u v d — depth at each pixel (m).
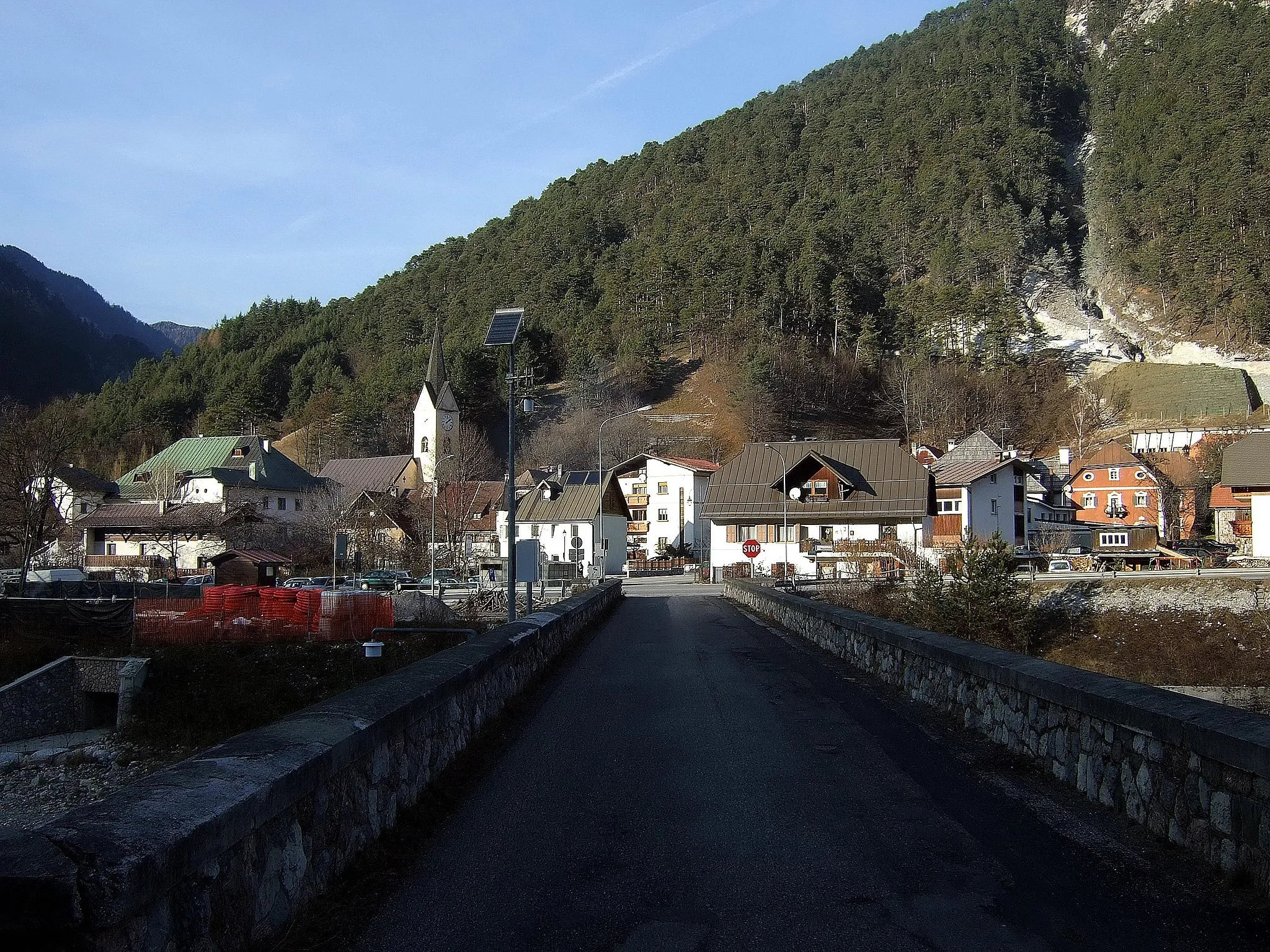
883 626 13.20
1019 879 4.97
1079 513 85.69
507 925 4.47
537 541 18.80
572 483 79.38
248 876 3.99
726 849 5.63
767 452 61.19
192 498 79.75
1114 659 36.34
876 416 118.56
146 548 67.94
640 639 20.95
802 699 11.71
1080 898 4.66
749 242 158.88
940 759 8.03
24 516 45.72
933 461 85.38
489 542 79.00
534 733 9.62
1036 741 7.56
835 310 136.38
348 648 27.59
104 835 3.18
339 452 114.88
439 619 30.05
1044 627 38.44
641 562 73.00
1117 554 57.72
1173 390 123.50
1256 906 4.44
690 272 150.62
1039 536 69.31
